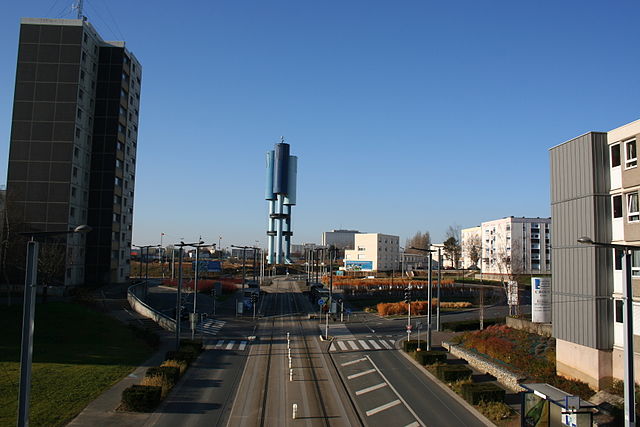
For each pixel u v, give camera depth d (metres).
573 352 27.36
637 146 23.98
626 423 15.23
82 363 30.06
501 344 34.41
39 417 20.36
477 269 124.12
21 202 63.91
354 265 129.88
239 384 27.64
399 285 86.62
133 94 84.62
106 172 75.75
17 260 57.81
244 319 55.88
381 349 39.28
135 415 21.58
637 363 23.55
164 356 33.97
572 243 27.70
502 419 22.09
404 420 22.00
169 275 113.50
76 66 69.38
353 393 26.31
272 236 129.88
